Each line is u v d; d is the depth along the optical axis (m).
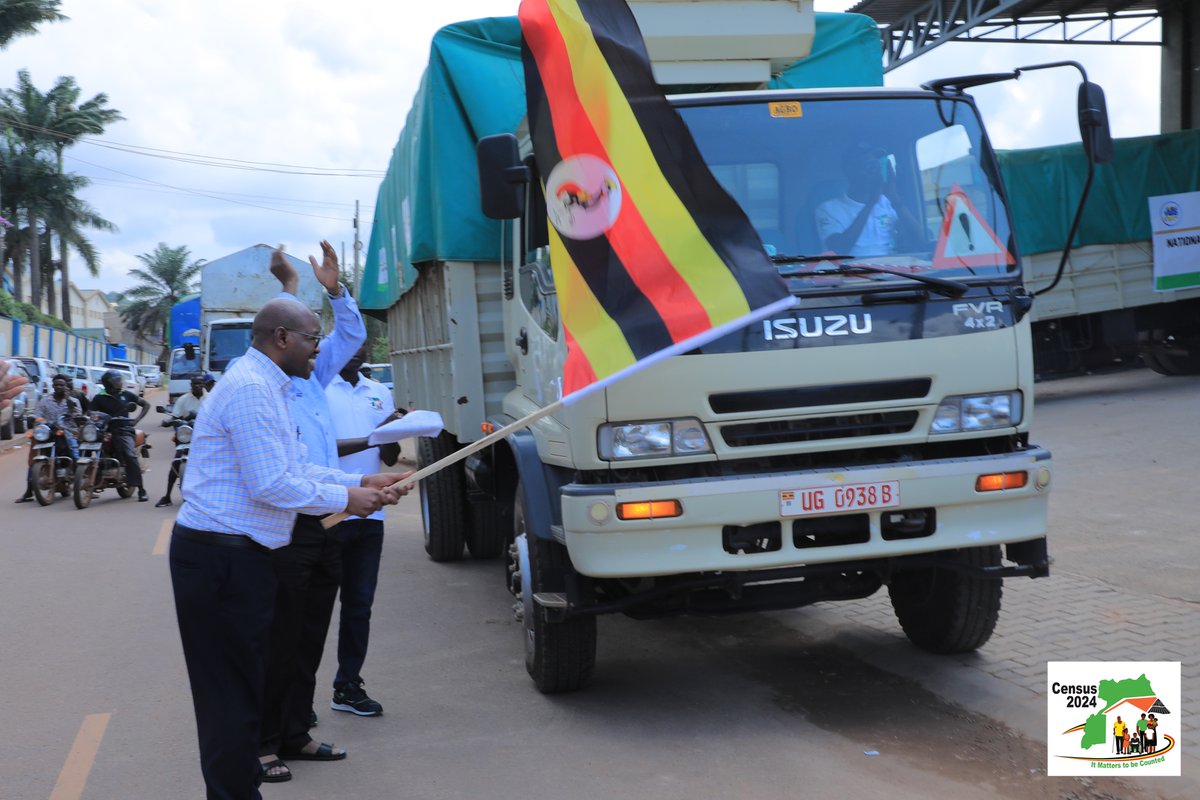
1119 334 18.47
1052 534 8.46
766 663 6.05
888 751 4.63
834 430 4.75
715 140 5.06
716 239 4.00
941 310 4.84
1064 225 17.78
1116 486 10.09
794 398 4.69
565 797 4.27
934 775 4.36
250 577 3.90
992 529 4.84
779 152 5.07
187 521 3.90
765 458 4.79
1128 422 14.03
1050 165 17.77
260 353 4.05
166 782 4.59
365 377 6.12
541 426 5.38
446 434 9.03
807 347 4.69
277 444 3.89
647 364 3.82
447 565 9.23
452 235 6.78
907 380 4.77
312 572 4.71
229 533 3.87
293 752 4.76
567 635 5.35
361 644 5.42
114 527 11.88
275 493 3.85
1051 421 15.03
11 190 57.59
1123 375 21.00
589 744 4.87
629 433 4.67
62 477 13.95
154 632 7.12
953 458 4.82
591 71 4.19
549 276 5.42
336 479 4.38
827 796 4.18
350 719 5.33
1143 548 7.78
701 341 3.79
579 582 4.97
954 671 5.59
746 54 6.11
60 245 63.50
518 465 5.39
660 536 4.60
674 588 4.73
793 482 4.62
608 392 4.65
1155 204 18.05
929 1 21.88
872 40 6.71
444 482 9.05
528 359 5.86
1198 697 4.90
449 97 6.82
